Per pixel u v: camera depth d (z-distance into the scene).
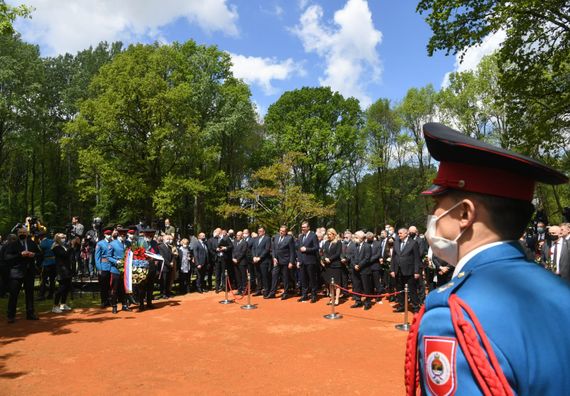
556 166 14.48
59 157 40.38
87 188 26.02
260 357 6.77
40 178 42.41
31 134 31.58
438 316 1.04
